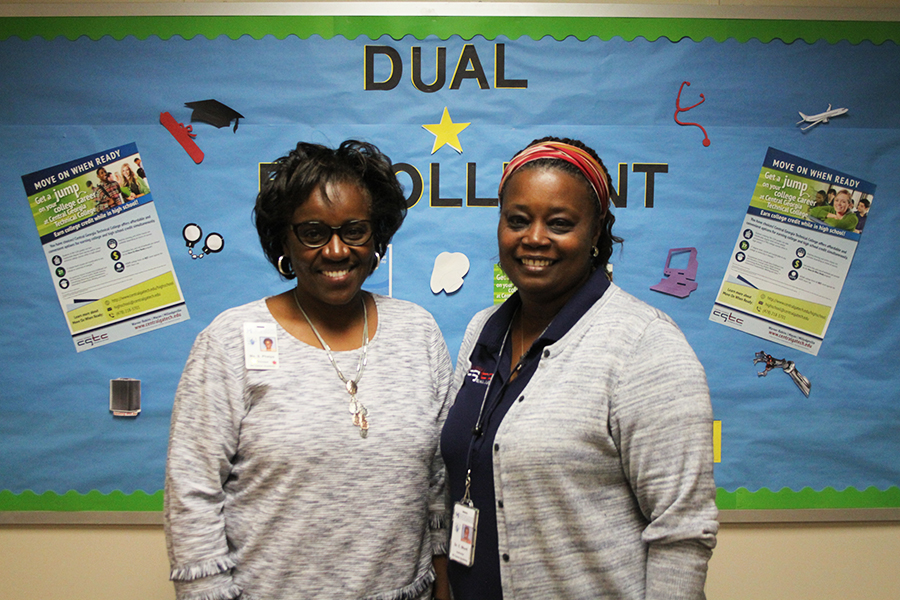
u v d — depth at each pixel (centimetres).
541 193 81
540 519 78
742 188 145
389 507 86
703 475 72
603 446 78
